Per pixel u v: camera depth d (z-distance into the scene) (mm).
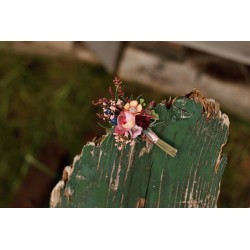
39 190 1259
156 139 880
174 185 909
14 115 1343
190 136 895
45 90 1344
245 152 1312
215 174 910
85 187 914
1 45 1346
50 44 1338
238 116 1306
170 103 895
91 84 1341
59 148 1310
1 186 1320
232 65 1247
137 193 913
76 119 1333
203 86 1280
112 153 901
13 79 1343
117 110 883
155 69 1295
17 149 1328
